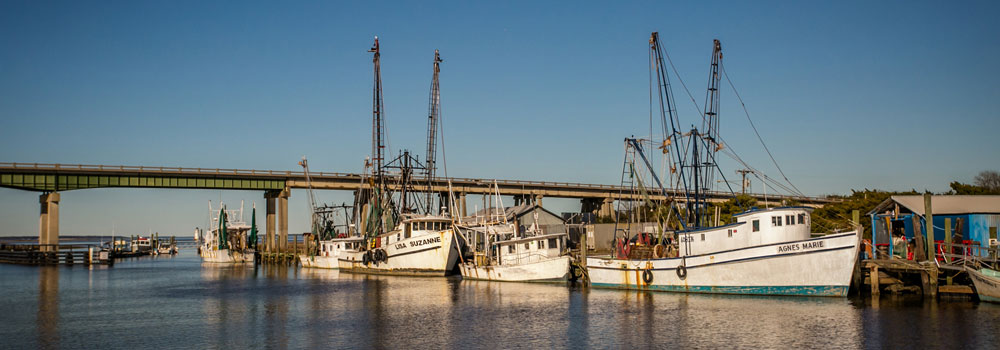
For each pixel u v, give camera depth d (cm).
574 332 5088
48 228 13988
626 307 6000
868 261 5991
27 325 5850
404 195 11469
